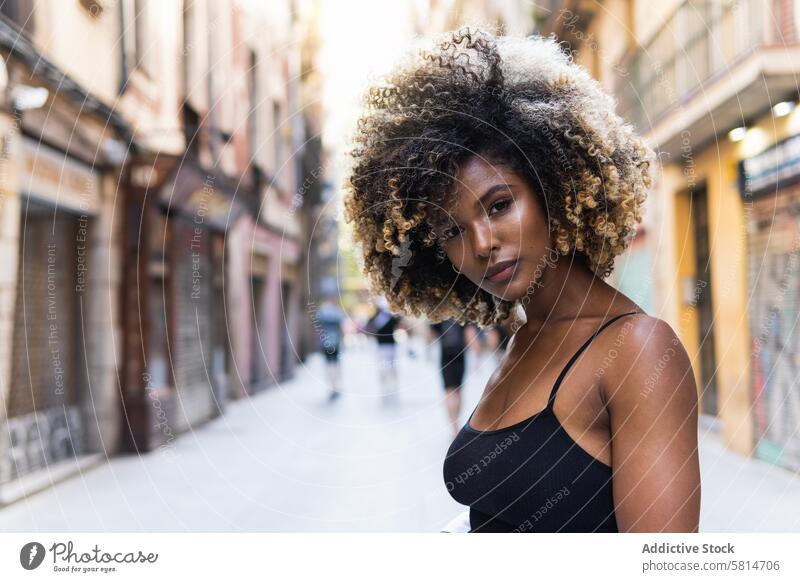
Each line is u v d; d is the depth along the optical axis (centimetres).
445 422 506
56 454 453
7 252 416
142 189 549
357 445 427
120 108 511
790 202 415
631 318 73
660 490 65
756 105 436
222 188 741
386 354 796
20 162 421
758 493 311
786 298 415
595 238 81
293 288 1409
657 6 479
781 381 404
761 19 395
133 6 528
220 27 688
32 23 405
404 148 84
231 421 648
